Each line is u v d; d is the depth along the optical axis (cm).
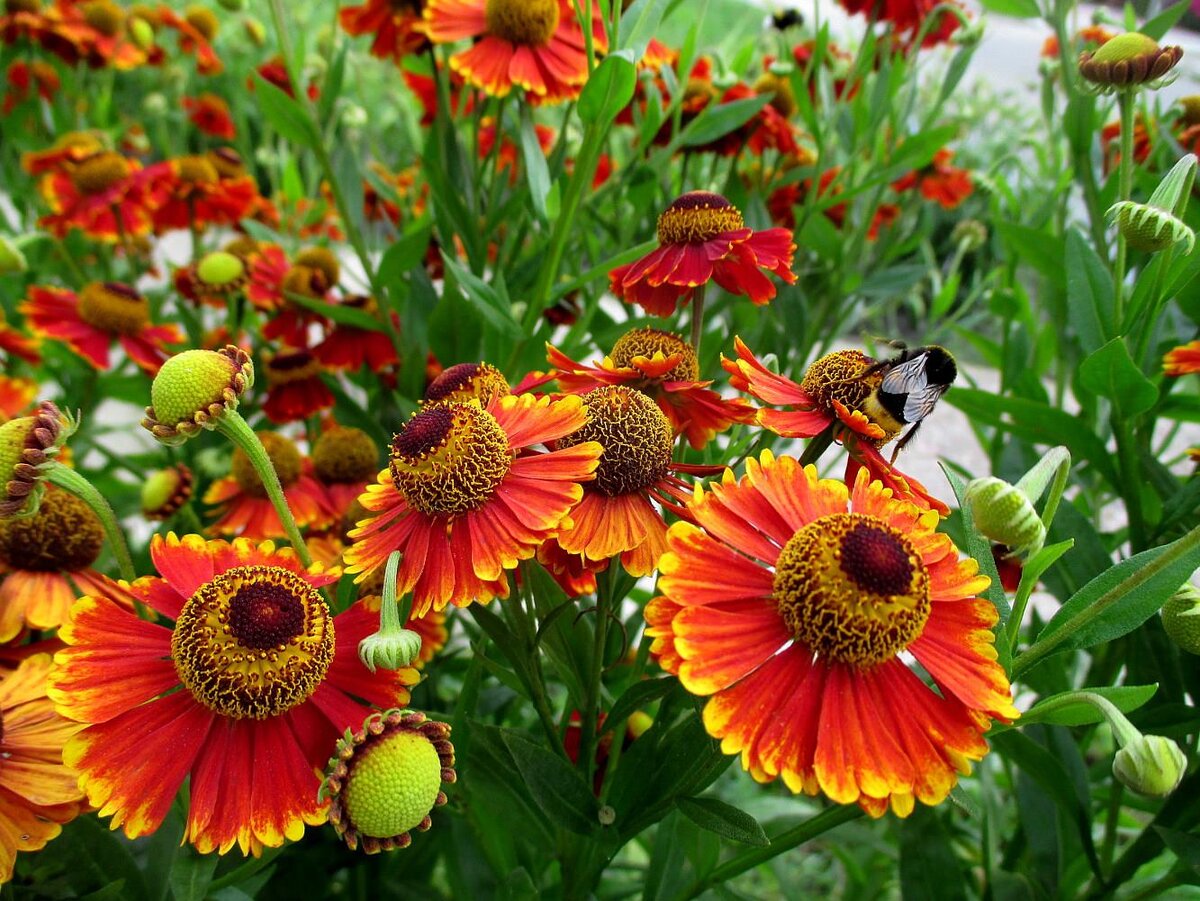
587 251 34
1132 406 21
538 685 17
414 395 30
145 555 24
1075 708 14
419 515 16
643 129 28
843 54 45
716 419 19
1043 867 23
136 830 13
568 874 20
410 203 39
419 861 29
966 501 14
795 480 15
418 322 30
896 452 18
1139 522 22
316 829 26
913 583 13
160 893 17
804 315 32
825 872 42
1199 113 30
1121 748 12
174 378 15
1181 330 31
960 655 13
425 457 15
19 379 29
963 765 13
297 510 27
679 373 19
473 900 23
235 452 27
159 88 60
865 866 32
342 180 32
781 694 13
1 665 17
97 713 13
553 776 16
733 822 15
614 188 32
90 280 44
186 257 71
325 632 14
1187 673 21
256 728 14
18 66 45
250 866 16
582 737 18
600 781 21
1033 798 24
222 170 42
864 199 39
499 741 18
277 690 14
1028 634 27
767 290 21
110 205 38
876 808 12
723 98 34
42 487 15
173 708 14
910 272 35
